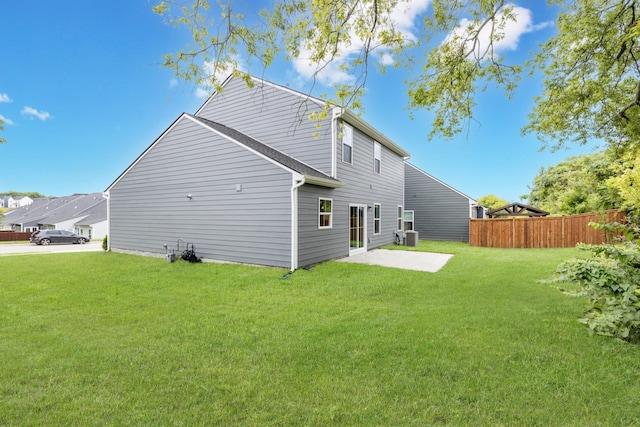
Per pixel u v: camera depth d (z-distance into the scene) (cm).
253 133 1145
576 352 320
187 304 536
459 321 423
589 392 251
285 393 260
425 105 535
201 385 272
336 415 230
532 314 445
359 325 421
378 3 418
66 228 3362
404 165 1886
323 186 951
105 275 787
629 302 308
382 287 639
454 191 1823
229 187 917
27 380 281
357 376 286
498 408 234
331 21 410
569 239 1305
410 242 1458
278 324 432
